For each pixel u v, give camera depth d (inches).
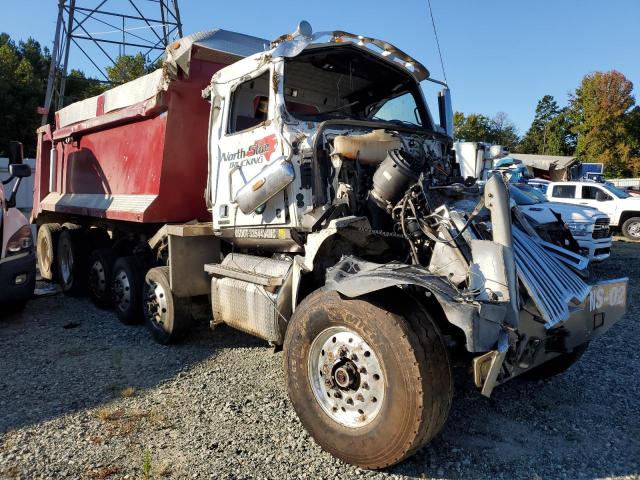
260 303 173.8
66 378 189.8
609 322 160.7
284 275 168.7
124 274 260.8
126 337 241.4
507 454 135.6
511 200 162.9
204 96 213.6
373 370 124.9
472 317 112.7
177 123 224.8
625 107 1945.1
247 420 155.1
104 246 310.0
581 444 140.9
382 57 202.4
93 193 293.7
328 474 126.3
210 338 236.2
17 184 285.1
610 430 148.8
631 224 698.8
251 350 218.7
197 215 237.8
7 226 267.4
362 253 164.7
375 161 167.8
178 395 173.3
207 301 228.1
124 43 617.3
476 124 2508.6
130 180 252.2
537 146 2871.6
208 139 209.0
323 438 132.6
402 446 117.1
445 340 128.8
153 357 212.2
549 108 2942.9
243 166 189.0
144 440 143.3
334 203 159.9
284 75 178.9
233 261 197.3
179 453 136.3
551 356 153.3
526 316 131.4
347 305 127.3
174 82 220.8
